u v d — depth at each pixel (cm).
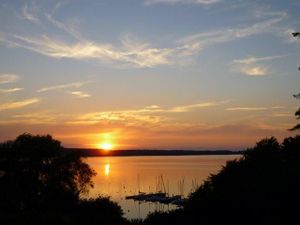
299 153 5328
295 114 3691
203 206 4328
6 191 6588
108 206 6012
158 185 18500
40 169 6775
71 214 5612
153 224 4600
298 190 3731
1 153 6775
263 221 3288
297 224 3044
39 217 4697
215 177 5572
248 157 5797
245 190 4356
